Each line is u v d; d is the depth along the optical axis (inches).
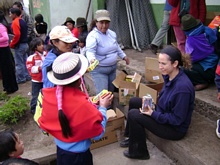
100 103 84.5
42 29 226.2
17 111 161.3
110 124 129.9
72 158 79.0
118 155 122.9
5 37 196.5
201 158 99.0
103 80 144.8
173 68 102.0
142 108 108.7
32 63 157.5
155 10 236.8
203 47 134.3
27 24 247.1
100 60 140.6
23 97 189.3
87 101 74.3
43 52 159.5
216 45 136.6
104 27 136.3
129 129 115.0
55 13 297.3
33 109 164.1
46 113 77.4
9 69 204.5
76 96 73.8
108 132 130.4
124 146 128.0
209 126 120.2
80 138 75.8
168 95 104.6
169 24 179.8
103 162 118.7
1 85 232.7
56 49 99.3
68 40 95.7
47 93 78.0
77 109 72.7
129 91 142.6
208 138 111.3
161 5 227.9
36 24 227.8
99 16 135.3
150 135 130.3
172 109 103.4
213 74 138.3
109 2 241.9
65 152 79.2
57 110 75.1
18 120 161.9
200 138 111.4
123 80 153.3
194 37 134.7
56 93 74.0
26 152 124.5
